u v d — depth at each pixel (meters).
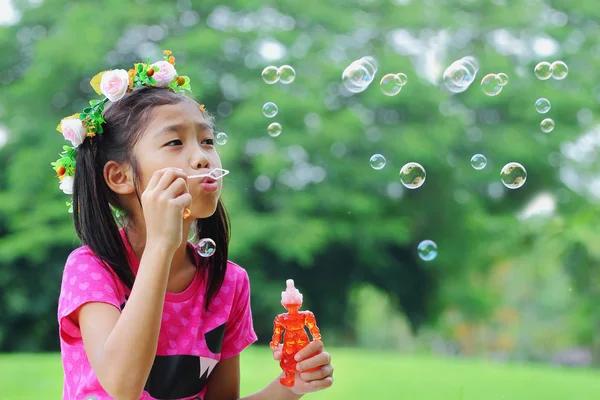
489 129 10.65
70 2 10.95
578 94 10.53
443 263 11.23
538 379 6.63
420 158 10.14
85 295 1.26
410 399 5.28
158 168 1.29
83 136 1.35
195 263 1.42
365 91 10.52
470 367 7.32
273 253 10.57
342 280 11.51
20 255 9.56
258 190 10.23
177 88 1.49
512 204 11.03
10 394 4.85
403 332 12.52
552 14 11.27
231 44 10.45
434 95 10.34
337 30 10.87
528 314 11.90
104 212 1.34
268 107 2.10
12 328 10.10
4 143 10.23
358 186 10.20
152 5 10.52
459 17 11.15
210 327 1.38
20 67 11.08
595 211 8.34
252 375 5.58
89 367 1.29
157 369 1.31
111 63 10.52
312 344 1.28
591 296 9.33
